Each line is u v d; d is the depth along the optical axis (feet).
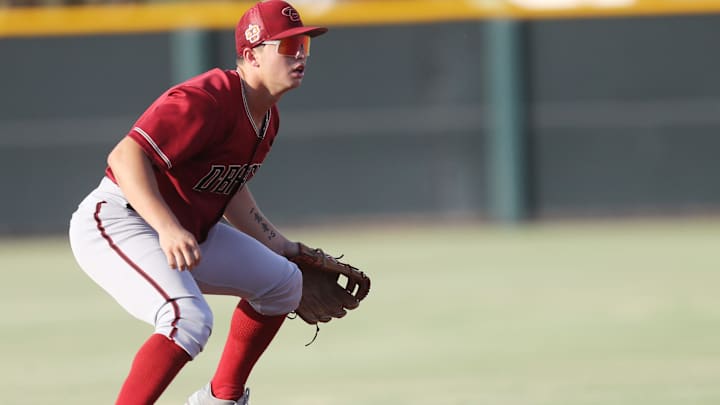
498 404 57.72
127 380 42.52
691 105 152.15
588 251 126.62
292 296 48.73
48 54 151.74
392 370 68.44
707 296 94.58
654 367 67.10
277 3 45.11
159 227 41.47
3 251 142.72
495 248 131.44
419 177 153.89
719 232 139.23
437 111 153.17
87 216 45.11
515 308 91.71
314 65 152.66
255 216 50.70
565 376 65.05
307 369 69.67
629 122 152.76
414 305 94.27
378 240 141.18
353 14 152.35
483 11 151.94
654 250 126.00
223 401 49.96
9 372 70.64
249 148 45.93
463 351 74.28
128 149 42.45
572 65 152.56
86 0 155.53
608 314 87.66
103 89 151.84
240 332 49.32
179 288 43.57
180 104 43.06
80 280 115.44
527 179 153.07
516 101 152.05
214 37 151.23
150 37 151.43
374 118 153.28
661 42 152.05
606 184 153.28
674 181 152.76
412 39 152.87
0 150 152.66
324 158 153.38
